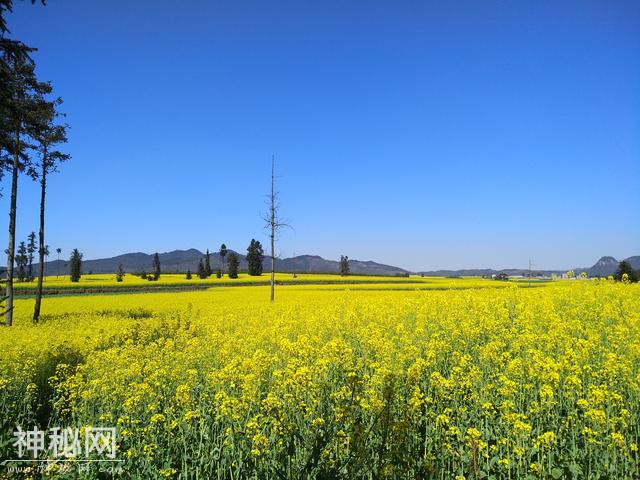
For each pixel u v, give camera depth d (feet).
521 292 56.03
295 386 22.36
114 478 21.57
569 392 22.38
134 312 98.53
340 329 46.68
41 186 88.89
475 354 32.78
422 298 62.59
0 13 29.19
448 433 18.81
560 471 17.20
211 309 91.20
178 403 25.34
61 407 30.78
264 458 18.71
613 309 43.57
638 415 21.03
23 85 69.31
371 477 16.75
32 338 52.49
